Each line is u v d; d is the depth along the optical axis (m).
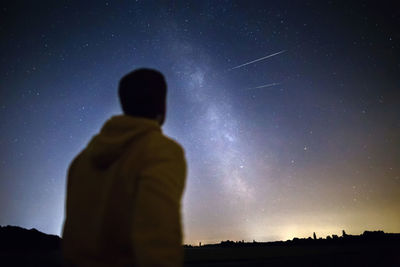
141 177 0.74
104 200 0.79
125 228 0.76
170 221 0.70
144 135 0.85
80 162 0.98
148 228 0.68
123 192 0.78
